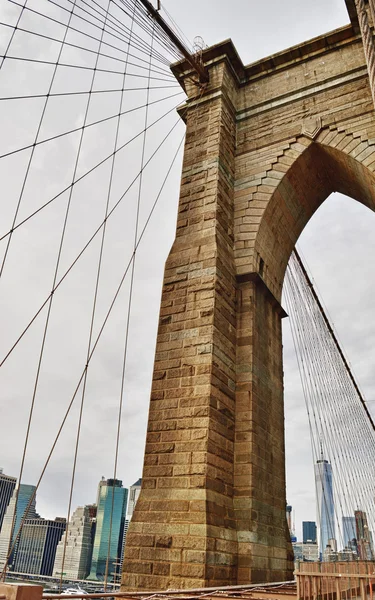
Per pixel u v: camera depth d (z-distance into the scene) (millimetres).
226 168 17594
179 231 16453
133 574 11305
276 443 15375
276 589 10172
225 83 19109
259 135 18625
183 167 17875
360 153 16125
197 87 19547
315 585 8172
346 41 18328
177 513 11625
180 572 10820
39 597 3822
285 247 19109
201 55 19562
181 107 19500
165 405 13344
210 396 12828
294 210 18828
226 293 15133
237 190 17859
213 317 13922
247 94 19859
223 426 13227
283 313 18031
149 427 13258
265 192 17234
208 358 13359
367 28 14938
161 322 14789
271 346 16656
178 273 15367
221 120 18094
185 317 14406
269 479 14258
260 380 15086
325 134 17188
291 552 14516
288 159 17469
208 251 15172
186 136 18641
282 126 18281
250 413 13953
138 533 11758
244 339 15109
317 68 18688
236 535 12430
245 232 16781
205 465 11984
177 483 12086
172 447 12633
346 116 17109
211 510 11625
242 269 16109
